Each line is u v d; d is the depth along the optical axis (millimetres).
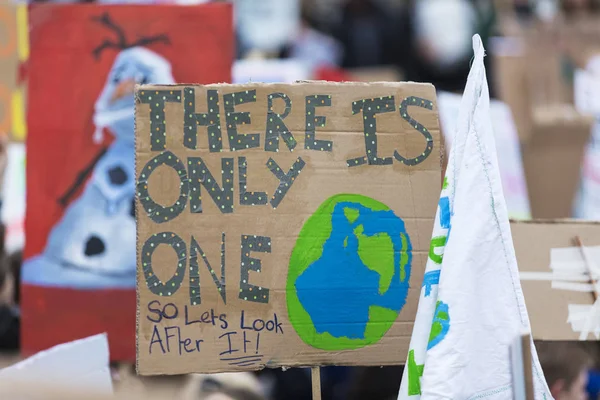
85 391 6262
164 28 8500
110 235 8453
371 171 6527
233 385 8070
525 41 12336
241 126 6453
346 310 6438
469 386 5812
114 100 8477
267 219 6414
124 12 8500
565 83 12109
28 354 8367
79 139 8477
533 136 11875
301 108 6512
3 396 5977
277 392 11508
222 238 6352
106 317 8430
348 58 17797
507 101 12094
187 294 6289
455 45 18031
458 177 5980
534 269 6930
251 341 6332
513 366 5648
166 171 6348
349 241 6477
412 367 5918
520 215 11602
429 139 6590
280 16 17578
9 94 8797
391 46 18000
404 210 6535
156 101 6375
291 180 6461
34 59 8484
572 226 7023
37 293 8430
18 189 8984
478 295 5883
